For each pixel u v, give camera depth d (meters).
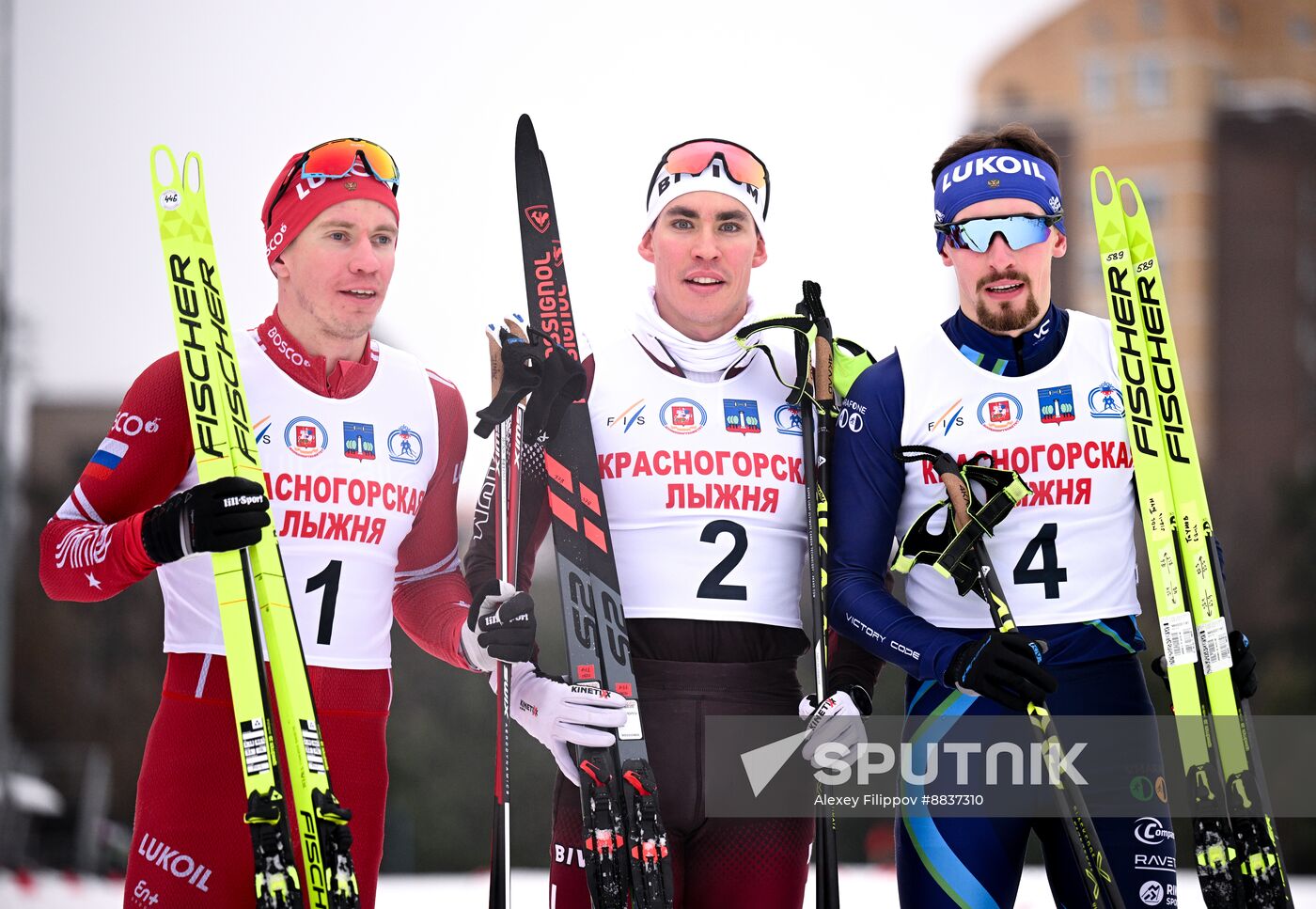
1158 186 176.12
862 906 33.34
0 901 44.44
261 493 13.92
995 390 15.43
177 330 14.73
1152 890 14.48
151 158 15.33
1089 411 15.38
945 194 15.51
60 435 153.12
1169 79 177.88
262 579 14.33
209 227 15.31
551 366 15.66
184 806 14.48
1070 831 14.09
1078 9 182.88
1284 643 128.50
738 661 15.77
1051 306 15.77
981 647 14.33
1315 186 175.38
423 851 105.06
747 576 15.88
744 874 15.53
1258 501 142.12
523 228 17.31
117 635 132.50
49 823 107.94
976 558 14.84
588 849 15.00
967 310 15.55
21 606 134.88
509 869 15.32
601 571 15.73
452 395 16.53
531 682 15.77
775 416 16.44
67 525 14.77
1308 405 170.25
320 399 15.46
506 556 15.64
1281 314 172.38
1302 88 176.50
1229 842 14.77
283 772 14.63
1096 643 15.05
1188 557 15.30
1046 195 15.32
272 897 13.50
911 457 15.19
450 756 107.19
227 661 13.97
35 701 131.88
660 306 16.83
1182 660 15.10
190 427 15.05
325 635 15.07
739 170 16.55
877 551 15.57
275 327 15.68
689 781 15.44
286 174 15.66
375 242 15.63
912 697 15.66
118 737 131.00
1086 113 181.75
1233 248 173.88
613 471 16.20
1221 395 170.25
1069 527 15.19
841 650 16.23
